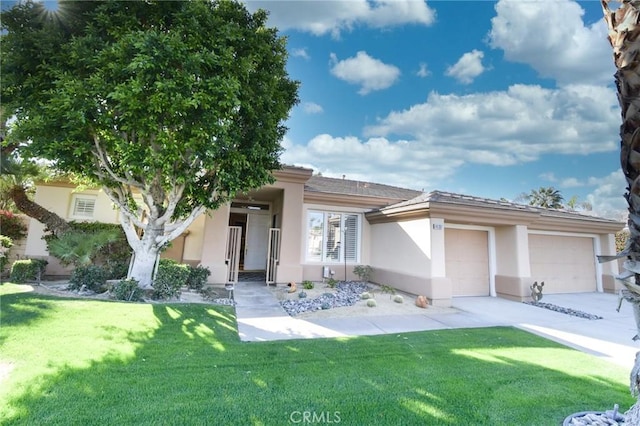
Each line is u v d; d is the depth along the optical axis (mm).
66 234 10156
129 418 3199
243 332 6621
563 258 14211
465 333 7117
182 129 7094
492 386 4309
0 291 7879
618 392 4262
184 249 13633
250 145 8031
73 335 5262
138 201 12453
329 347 5750
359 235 15078
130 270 9000
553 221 13484
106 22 6781
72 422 3086
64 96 6238
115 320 6180
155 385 3910
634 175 2578
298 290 11734
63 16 6988
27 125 6488
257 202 16703
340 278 14570
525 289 11648
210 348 5352
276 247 13109
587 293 14102
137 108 6453
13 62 6727
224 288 11547
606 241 14992
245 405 3570
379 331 7109
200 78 6863
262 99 7910
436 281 10398
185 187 8711
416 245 11352
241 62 7242
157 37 6262
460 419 3463
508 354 5719
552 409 3748
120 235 11594
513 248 12070
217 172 8094
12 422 3021
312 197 14203
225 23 7562
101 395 3600
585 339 7043
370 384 4227
